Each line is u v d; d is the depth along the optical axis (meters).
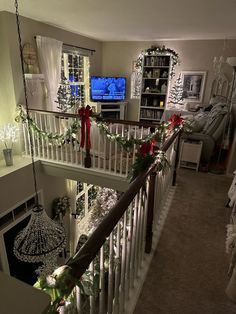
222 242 2.37
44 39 4.52
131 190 1.35
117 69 7.28
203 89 6.43
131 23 4.43
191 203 3.10
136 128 3.84
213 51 6.09
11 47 3.98
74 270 0.83
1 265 3.85
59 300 0.79
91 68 6.82
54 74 4.89
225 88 6.16
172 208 2.96
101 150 3.76
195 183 3.78
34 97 4.54
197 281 1.91
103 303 1.26
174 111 6.44
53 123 4.19
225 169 4.39
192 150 4.35
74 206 5.67
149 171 1.66
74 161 4.10
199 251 2.24
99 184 3.94
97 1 3.13
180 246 2.29
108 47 7.16
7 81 4.15
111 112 7.15
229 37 5.66
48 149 4.20
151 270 2.00
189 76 6.48
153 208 1.97
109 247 1.23
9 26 3.89
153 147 2.08
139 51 6.85
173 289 1.83
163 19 4.02
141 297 1.76
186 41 6.29
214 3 3.08
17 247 2.65
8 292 0.64
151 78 6.71
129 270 1.63
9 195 3.82
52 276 0.82
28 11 3.73
